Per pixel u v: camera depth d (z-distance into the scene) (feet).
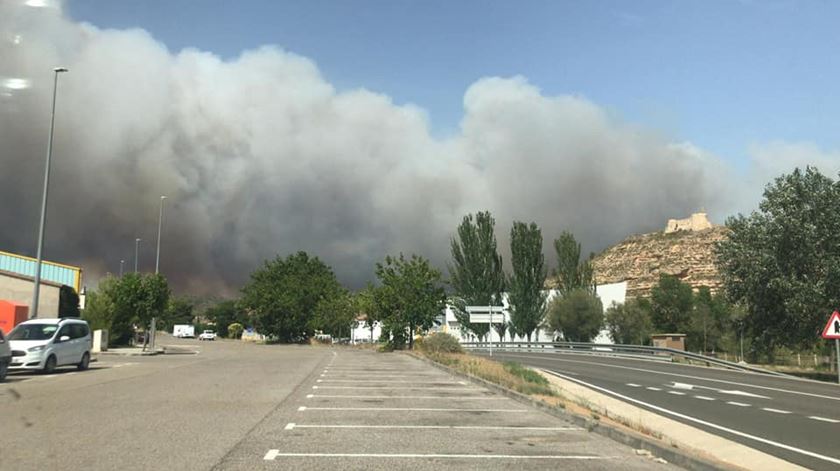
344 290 285.43
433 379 76.38
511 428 40.09
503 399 56.08
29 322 82.99
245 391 58.75
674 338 143.02
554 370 100.53
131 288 168.66
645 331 231.50
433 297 171.01
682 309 276.21
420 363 111.04
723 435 39.96
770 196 110.93
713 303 266.57
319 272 311.68
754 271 107.45
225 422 39.63
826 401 61.21
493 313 121.39
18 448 30.60
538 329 228.43
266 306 290.35
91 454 29.37
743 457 32.48
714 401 59.88
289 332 298.56
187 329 409.49
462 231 233.14
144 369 87.97
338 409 47.42
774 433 40.86
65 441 32.53
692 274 367.45
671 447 31.53
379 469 27.58
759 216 112.98
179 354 145.89
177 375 77.20
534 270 226.58
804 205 107.04
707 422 45.75
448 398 56.39
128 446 31.45
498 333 232.73
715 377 91.15
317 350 180.96
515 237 227.81
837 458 32.55
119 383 65.57
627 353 154.10
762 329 114.52
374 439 35.09
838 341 88.99
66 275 168.35
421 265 171.94
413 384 69.51
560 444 34.78
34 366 76.74
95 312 165.37
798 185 108.06
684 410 52.75
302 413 44.78
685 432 40.32
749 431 41.65
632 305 236.84
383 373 85.35
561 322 223.10
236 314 503.20
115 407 46.11
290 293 290.76
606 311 236.02
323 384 67.87
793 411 52.80
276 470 26.94
